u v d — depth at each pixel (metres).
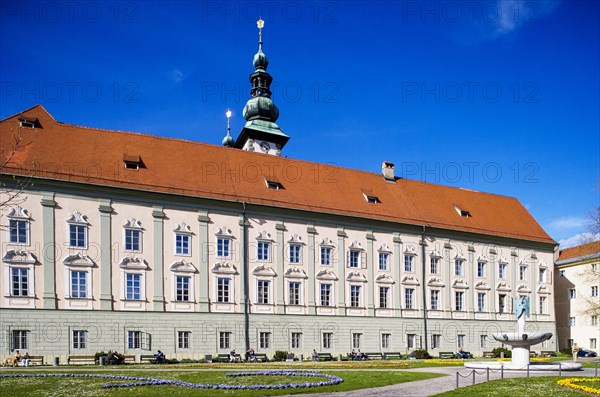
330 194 66.44
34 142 53.00
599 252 80.88
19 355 46.28
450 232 72.31
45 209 49.97
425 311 68.44
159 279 53.84
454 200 78.88
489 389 28.41
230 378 33.25
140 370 39.75
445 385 31.16
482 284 74.06
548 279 80.31
